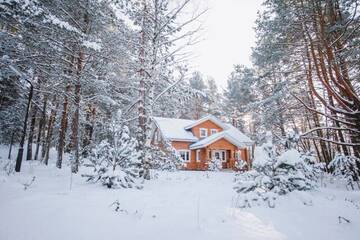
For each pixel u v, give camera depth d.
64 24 8.72
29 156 18.95
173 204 5.72
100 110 19.16
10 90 18.17
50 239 3.23
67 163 17.05
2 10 7.83
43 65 11.16
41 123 21.27
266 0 11.88
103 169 8.10
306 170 7.11
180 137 26.28
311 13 9.11
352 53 9.36
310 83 9.59
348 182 9.88
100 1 11.27
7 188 6.09
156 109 13.46
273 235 3.75
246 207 5.48
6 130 21.14
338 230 4.09
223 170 24.44
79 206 4.87
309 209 5.18
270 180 6.25
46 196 5.56
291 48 12.09
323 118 18.83
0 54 9.82
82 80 12.03
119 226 3.91
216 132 29.08
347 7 9.05
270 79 17.06
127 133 9.02
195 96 12.52
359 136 9.22
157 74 11.71
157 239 3.43
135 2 11.38
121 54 12.16
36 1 8.13
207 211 5.08
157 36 11.68
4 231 3.35
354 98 8.19
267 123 16.73
